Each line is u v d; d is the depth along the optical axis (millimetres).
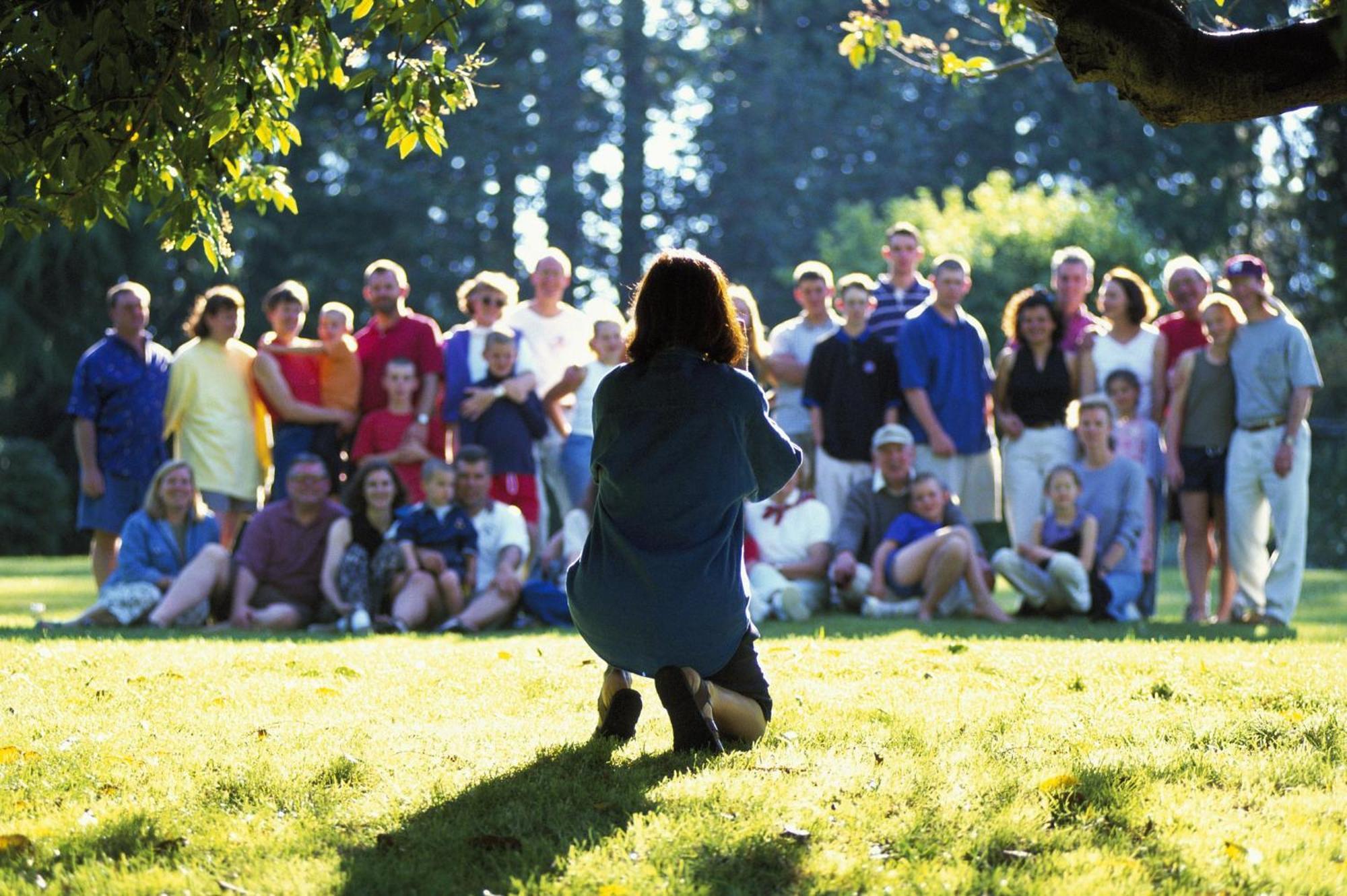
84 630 10383
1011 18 8195
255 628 10789
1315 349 37406
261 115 5887
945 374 12484
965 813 4258
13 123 5273
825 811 4262
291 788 4629
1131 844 4051
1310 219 37344
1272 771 4855
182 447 12414
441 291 38812
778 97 40375
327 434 12258
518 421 12062
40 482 31062
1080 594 11352
